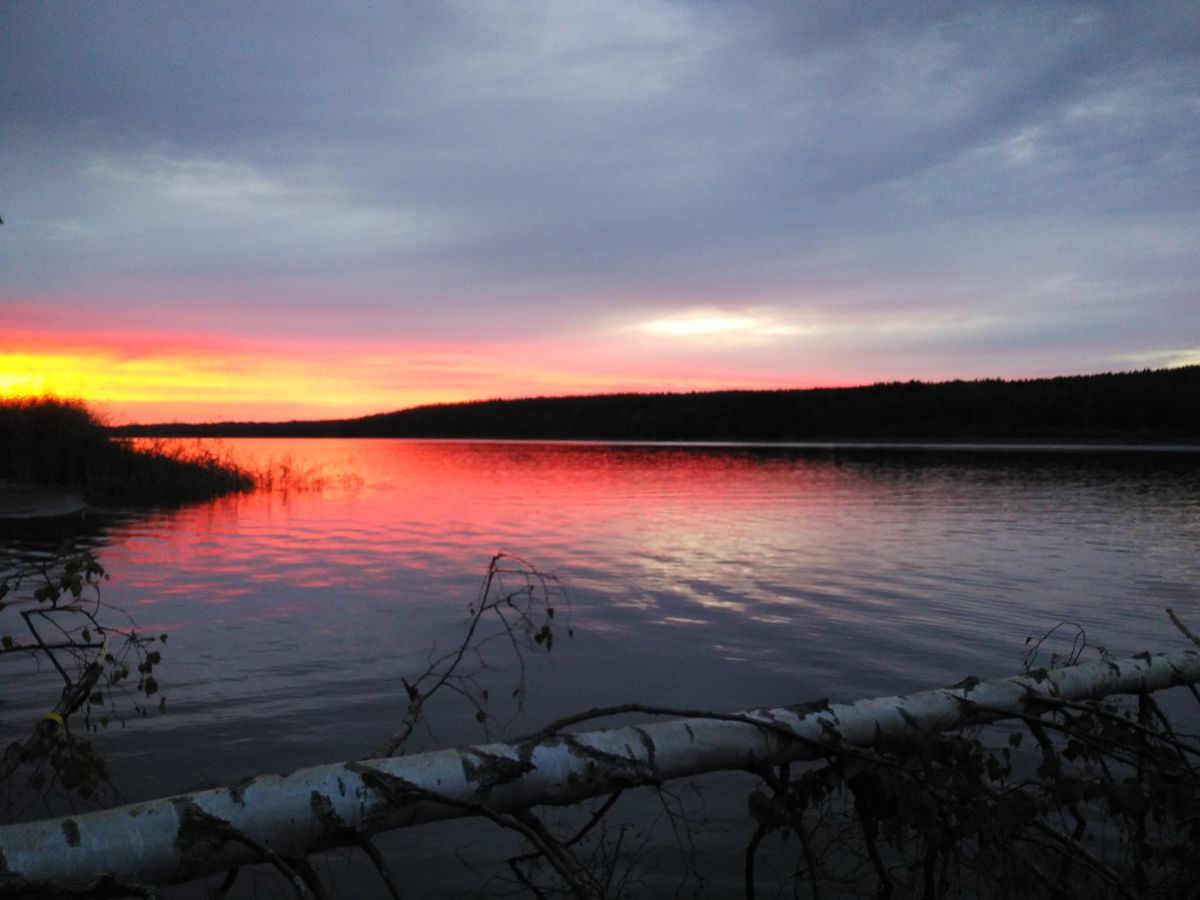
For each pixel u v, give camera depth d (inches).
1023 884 135.3
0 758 174.6
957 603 356.5
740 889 136.0
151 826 94.2
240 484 969.5
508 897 132.3
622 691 232.1
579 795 115.0
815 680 244.2
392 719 206.1
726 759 122.0
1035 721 137.9
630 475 1304.1
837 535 587.5
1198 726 203.9
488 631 301.0
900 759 122.2
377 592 373.4
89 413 895.7
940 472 1358.3
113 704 211.2
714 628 309.0
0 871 86.1
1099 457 1905.8
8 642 152.1
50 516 677.3
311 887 103.2
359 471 1376.7
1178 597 370.6
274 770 173.6
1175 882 135.6
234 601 351.6
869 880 139.7
